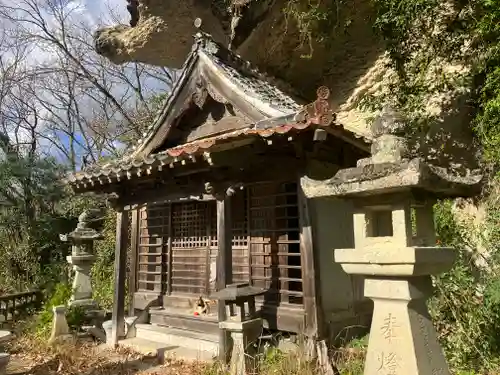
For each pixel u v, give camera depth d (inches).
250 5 317.1
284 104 264.2
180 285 299.1
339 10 298.7
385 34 260.5
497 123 217.9
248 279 255.1
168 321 287.3
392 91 271.9
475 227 222.7
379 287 104.1
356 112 324.8
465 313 183.2
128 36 420.2
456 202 249.8
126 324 293.4
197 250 292.7
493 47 218.7
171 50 436.1
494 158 221.3
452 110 259.3
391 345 100.1
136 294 323.0
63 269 526.0
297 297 246.4
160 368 229.3
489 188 234.2
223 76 265.6
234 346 198.4
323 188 108.2
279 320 228.2
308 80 364.5
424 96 257.0
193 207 300.0
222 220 221.9
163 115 297.7
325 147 218.1
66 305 325.7
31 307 388.5
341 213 247.9
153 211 328.5
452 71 251.4
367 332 235.1
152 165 224.1
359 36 318.3
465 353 174.2
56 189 593.9
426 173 92.0
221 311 218.1
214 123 288.0
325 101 179.3
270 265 244.4
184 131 308.8
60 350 268.7
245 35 334.0
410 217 101.1
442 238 215.8
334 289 228.5
